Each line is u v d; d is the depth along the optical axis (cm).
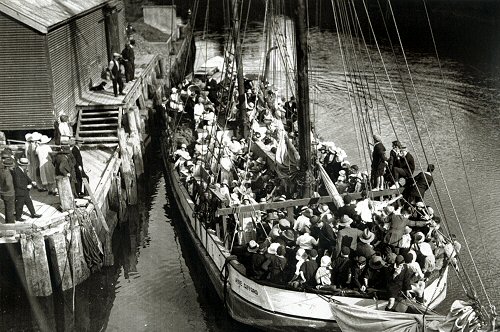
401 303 1442
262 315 1631
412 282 1493
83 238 1961
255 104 2923
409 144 3462
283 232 1644
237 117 2969
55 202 2080
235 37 2731
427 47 6081
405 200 1788
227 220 1920
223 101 3200
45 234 1852
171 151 2933
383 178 2011
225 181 2042
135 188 2717
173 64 4819
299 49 1703
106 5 3703
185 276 2173
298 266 1541
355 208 1672
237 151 2408
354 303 1486
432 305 1609
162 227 2611
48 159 2128
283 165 1973
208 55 6034
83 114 2983
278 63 5153
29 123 2673
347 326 1466
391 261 1477
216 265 1920
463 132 3650
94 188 2262
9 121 2666
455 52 5853
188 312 1919
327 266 1512
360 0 8906
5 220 1856
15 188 1842
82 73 3169
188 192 2380
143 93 3784
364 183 1923
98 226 2086
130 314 1912
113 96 3186
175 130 3022
